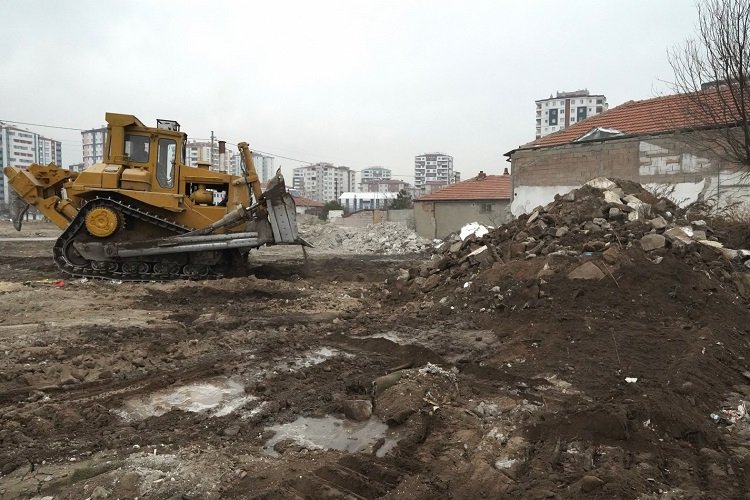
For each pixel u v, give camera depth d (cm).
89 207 1131
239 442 419
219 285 1075
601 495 337
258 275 1297
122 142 1167
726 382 538
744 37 923
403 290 1020
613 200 959
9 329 709
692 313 691
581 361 578
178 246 1133
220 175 1220
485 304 807
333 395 510
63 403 485
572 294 745
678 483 362
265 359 621
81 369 560
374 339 682
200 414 470
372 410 476
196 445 409
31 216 4912
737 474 375
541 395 503
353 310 916
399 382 519
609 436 415
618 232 865
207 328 747
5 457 379
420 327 761
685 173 1372
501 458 394
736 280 786
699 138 1093
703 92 1055
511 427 443
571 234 902
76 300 906
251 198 1241
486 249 961
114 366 582
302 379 559
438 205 2919
